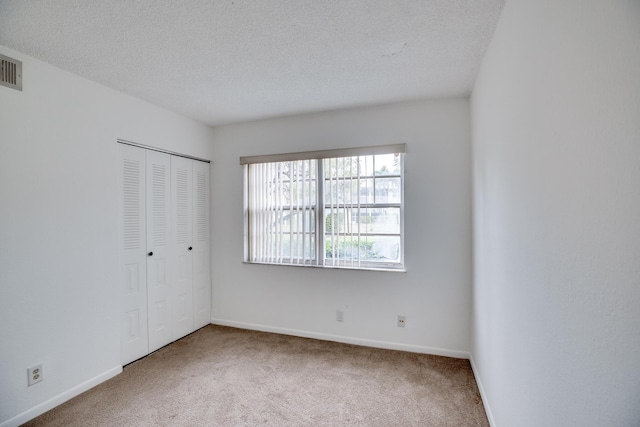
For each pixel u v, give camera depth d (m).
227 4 1.45
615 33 0.64
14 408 1.77
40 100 1.93
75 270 2.10
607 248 0.68
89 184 2.21
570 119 0.84
